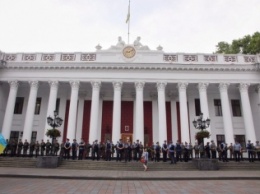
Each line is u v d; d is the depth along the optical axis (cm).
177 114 3008
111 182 1144
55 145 2023
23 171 1477
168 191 894
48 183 1077
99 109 3059
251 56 2838
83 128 2983
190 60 2822
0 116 2900
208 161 1772
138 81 2745
